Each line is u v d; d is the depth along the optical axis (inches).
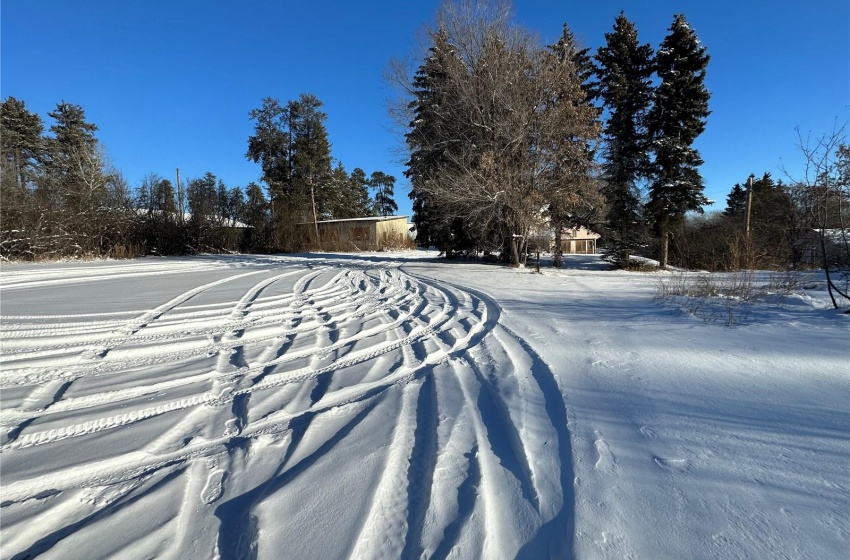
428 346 199.2
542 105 656.4
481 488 85.6
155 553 69.0
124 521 77.0
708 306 294.7
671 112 794.2
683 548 69.6
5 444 105.6
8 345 195.9
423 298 351.3
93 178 1212.5
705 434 108.0
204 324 243.1
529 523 76.8
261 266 689.6
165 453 101.5
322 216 1870.1
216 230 1262.3
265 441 106.1
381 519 76.8
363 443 104.6
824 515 76.5
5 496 84.5
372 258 981.2
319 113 1732.3
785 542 70.2
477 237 800.3
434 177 739.4
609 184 821.9
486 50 665.0
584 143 673.0
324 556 67.7
